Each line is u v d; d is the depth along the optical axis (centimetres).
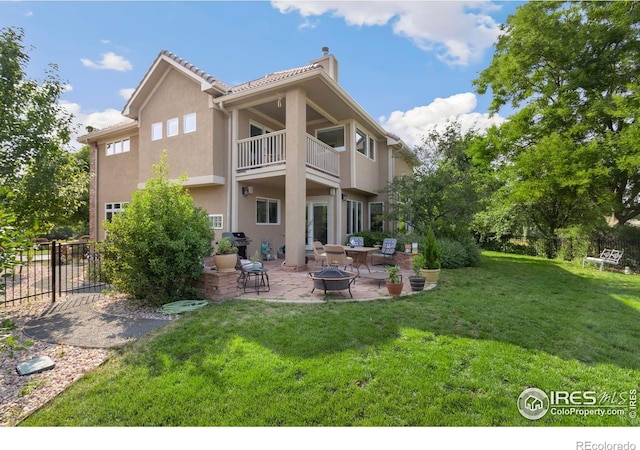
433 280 807
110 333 473
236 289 677
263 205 1328
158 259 583
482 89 1722
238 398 304
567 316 548
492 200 1706
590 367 365
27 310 599
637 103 1109
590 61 1321
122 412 288
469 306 595
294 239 1013
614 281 901
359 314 537
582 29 1283
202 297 654
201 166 1158
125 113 1320
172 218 618
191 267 624
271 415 281
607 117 1280
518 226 1752
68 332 479
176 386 324
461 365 365
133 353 402
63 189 789
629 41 1220
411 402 297
